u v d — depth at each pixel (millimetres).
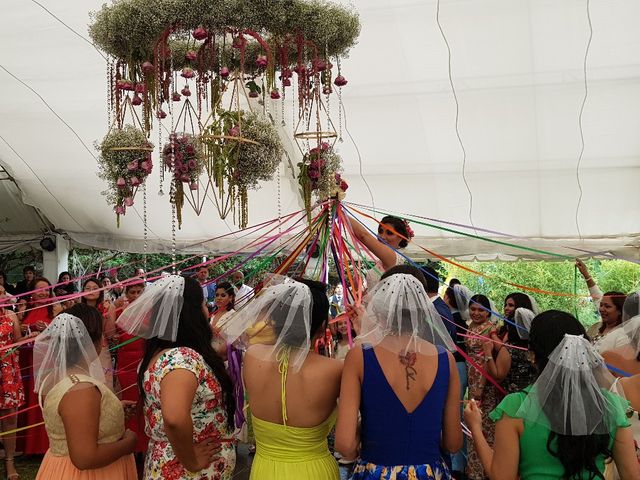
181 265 10625
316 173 3562
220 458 2605
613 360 3262
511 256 7707
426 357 2402
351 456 2316
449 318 3613
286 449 2467
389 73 5688
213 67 3455
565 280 11500
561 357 2098
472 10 5055
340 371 2521
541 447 2135
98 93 6242
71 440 2441
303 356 2459
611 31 5070
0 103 6391
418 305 2408
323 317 2568
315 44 3434
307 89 3590
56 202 8297
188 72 3246
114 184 3615
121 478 2641
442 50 5434
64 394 2473
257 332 2631
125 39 3293
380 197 7148
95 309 2771
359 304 3080
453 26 5203
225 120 3314
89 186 7863
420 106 5992
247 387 2566
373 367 2377
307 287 2533
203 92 3623
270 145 3369
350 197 7254
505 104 5820
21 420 5793
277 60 3629
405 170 6719
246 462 5398
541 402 2105
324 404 2484
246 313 2596
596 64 5348
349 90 5887
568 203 6609
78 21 5312
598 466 2166
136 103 3461
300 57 3377
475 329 4789
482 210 6938
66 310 2723
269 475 2451
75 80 6059
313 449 2490
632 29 5023
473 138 6176
